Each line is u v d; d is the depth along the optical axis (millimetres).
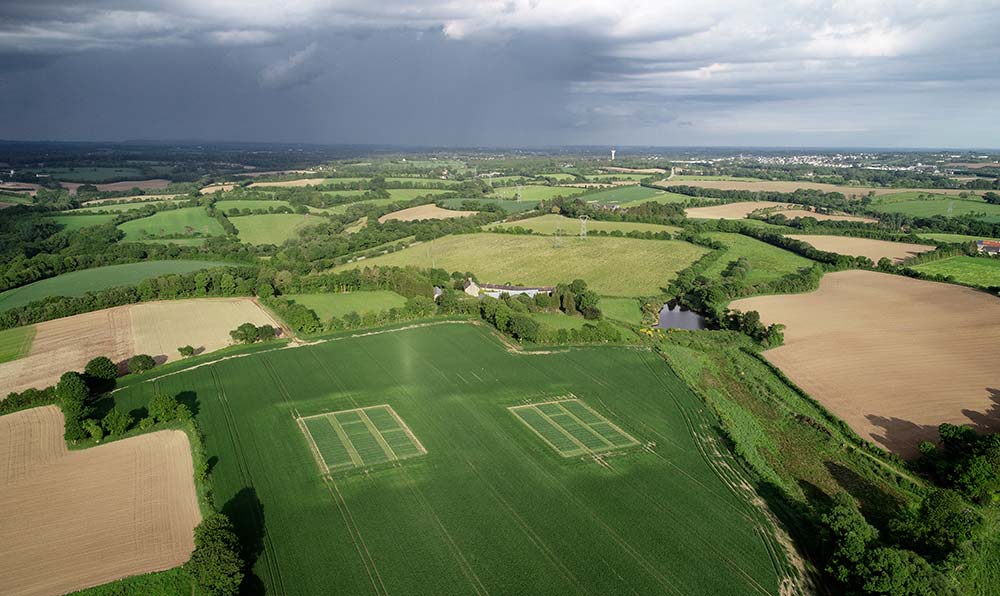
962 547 58500
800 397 99938
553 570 57812
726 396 101312
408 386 101562
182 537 62250
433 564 58531
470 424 88312
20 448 80250
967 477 70812
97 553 59594
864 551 55688
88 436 82375
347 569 57656
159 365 108688
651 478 74562
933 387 99812
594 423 89188
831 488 74688
